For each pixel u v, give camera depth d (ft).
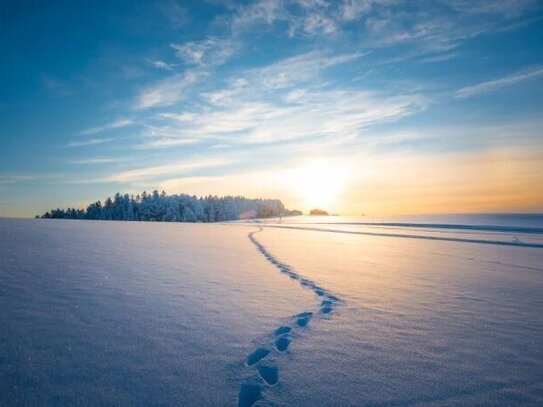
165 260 30.35
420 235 91.50
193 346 11.88
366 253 45.68
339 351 12.05
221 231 87.61
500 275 29.68
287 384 9.66
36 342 11.46
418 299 19.93
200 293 19.08
